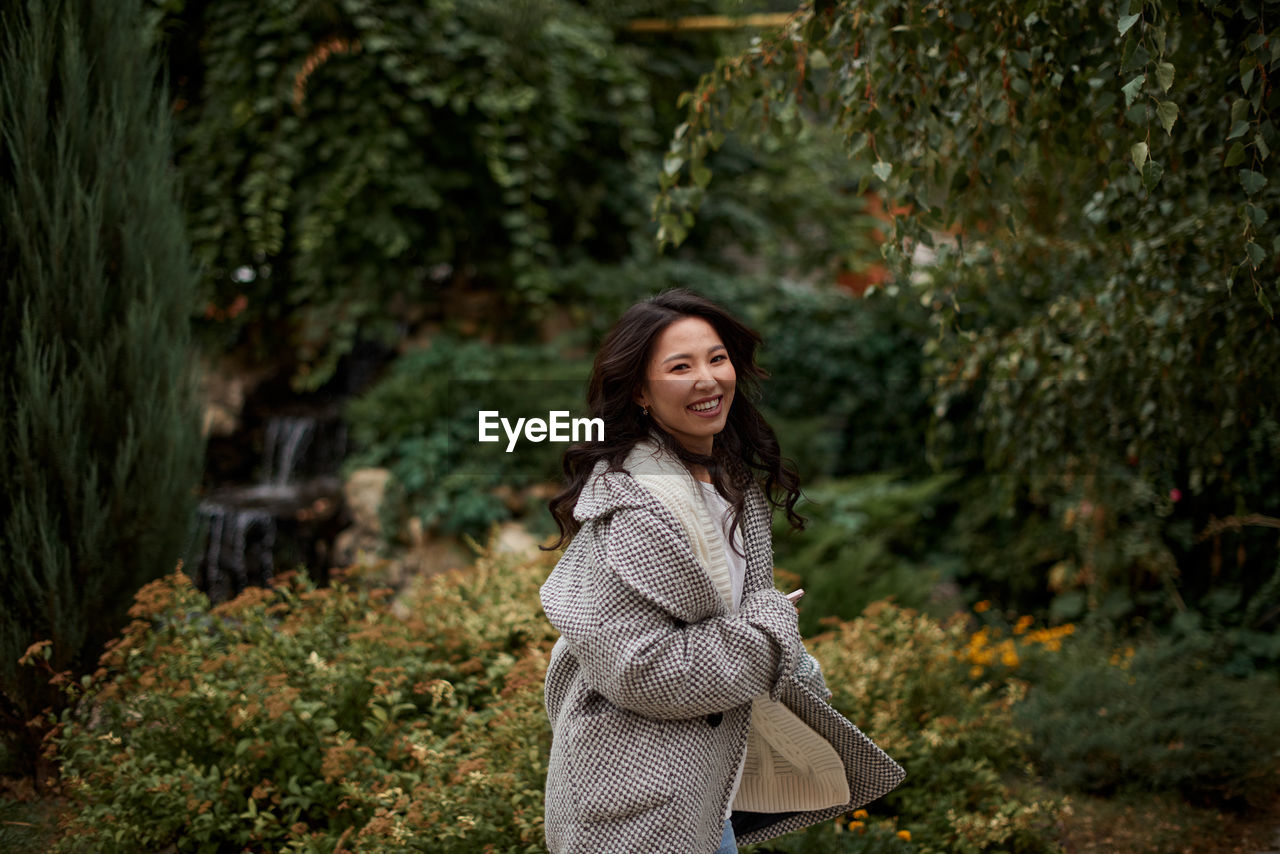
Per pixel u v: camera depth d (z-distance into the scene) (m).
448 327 7.92
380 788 2.69
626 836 1.60
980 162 2.62
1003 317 4.94
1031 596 6.19
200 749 2.88
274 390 8.27
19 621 3.18
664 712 1.57
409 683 3.14
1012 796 3.34
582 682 1.72
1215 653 4.53
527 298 7.71
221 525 6.66
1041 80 2.52
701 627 1.58
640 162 7.97
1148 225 3.14
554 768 1.75
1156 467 3.79
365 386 8.49
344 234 7.32
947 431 4.32
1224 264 2.77
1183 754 3.48
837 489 6.92
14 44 3.22
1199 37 2.42
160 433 3.48
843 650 3.57
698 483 1.78
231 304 7.67
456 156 7.52
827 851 2.74
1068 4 2.46
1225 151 2.62
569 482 1.79
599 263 8.52
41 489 3.17
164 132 3.69
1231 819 3.40
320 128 6.89
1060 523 5.99
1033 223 3.96
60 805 3.13
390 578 6.29
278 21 6.51
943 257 2.87
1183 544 5.25
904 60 2.63
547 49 7.31
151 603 3.12
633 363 1.73
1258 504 5.10
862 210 9.12
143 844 2.70
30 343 3.13
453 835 2.43
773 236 8.86
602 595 1.59
